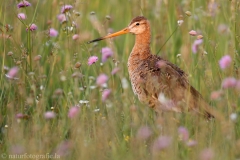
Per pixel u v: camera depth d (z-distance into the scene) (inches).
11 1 605.3
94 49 628.1
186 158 426.9
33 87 500.4
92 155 420.2
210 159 402.9
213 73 559.8
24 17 564.7
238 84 478.9
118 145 447.5
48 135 458.9
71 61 565.6
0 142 482.0
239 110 496.7
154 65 544.1
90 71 593.6
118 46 691.4
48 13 666.2
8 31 558.6
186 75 536.4
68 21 608.4
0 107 511.2
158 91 523.2
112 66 585.9
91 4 770.2
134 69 556.1
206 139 450.9
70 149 443.8
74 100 505.4
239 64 553.9
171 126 456.4
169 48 661.3
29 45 546.9
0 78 547.5
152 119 511.2
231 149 432.8
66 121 492.4
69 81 556.1
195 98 506.3
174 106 512.4
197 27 661.3
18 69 537.6
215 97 480.1
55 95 526.0
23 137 450.3
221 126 452.8
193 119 484.1
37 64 552.1
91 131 474.6
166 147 423.5
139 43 576.4
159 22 683.4
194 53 579.5
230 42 594.6
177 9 681.6
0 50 586.2
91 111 485.1
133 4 705.0
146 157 431.5
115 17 763.4
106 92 502.6
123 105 508.4
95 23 633.0
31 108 508.4
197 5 719.7
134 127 470.3
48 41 595.8
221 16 671.1
